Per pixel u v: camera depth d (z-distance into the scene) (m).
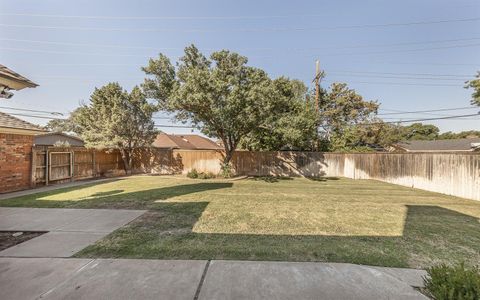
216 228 4.55
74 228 4.47
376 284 2.59
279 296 2.34
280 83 12.84
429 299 2.32
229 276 2.72
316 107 15.94
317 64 16.03
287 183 11.70
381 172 12.89
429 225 4.94
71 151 12.14
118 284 2.54
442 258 3.36
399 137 24.12
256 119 11.73
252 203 6.85
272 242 3.87
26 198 7.38
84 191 8.73
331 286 2.54
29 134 9.59
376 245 3.80
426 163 10.06
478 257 3.41
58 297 2.31
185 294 2.36
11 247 3.57
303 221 5.12
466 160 8.30
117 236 4.06
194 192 8.61
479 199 7.75
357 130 21.12
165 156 16.52
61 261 3.10
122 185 10.38
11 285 2.51
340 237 4.16
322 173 15.48
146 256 3.28
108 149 14.80
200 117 12.30
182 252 3.42
